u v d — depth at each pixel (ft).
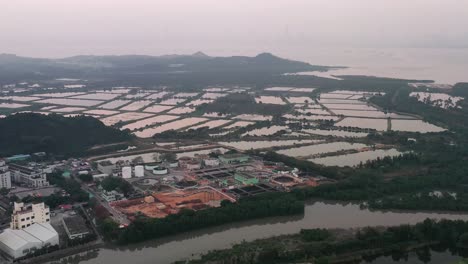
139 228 627.05
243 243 602.03
